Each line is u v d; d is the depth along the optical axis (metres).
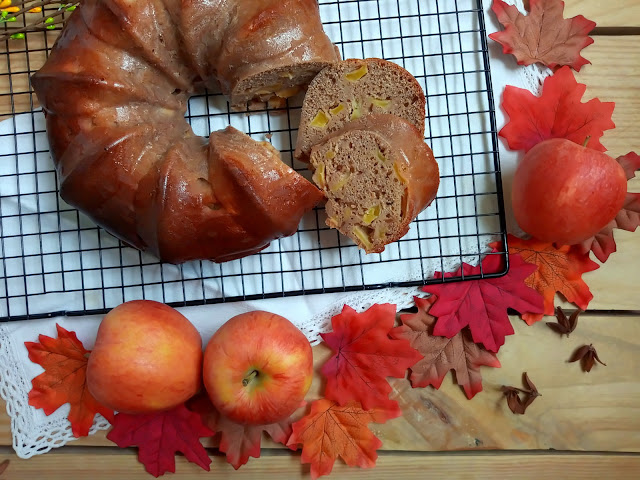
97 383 0.35
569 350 0.43
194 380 0.37
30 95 0.41
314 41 0.37
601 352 0.43
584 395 0.43
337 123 0.39
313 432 0.41
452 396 0.43
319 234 0.42
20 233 0.41
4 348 0.41
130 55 0.35
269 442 0.42
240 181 0.34
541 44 0.42
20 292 0.41
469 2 0.42
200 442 0.41
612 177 0.37
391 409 0.41
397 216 0.37
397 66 0.37
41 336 0.41
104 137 0.35
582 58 0.42
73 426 0.41
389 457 0.43
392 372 0.41
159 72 0.36
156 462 0.41
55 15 0.39
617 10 0.43
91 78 0.34
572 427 0.43
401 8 0.42
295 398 0.36
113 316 0.36
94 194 0.35
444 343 0.42
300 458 0.42
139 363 0.35
